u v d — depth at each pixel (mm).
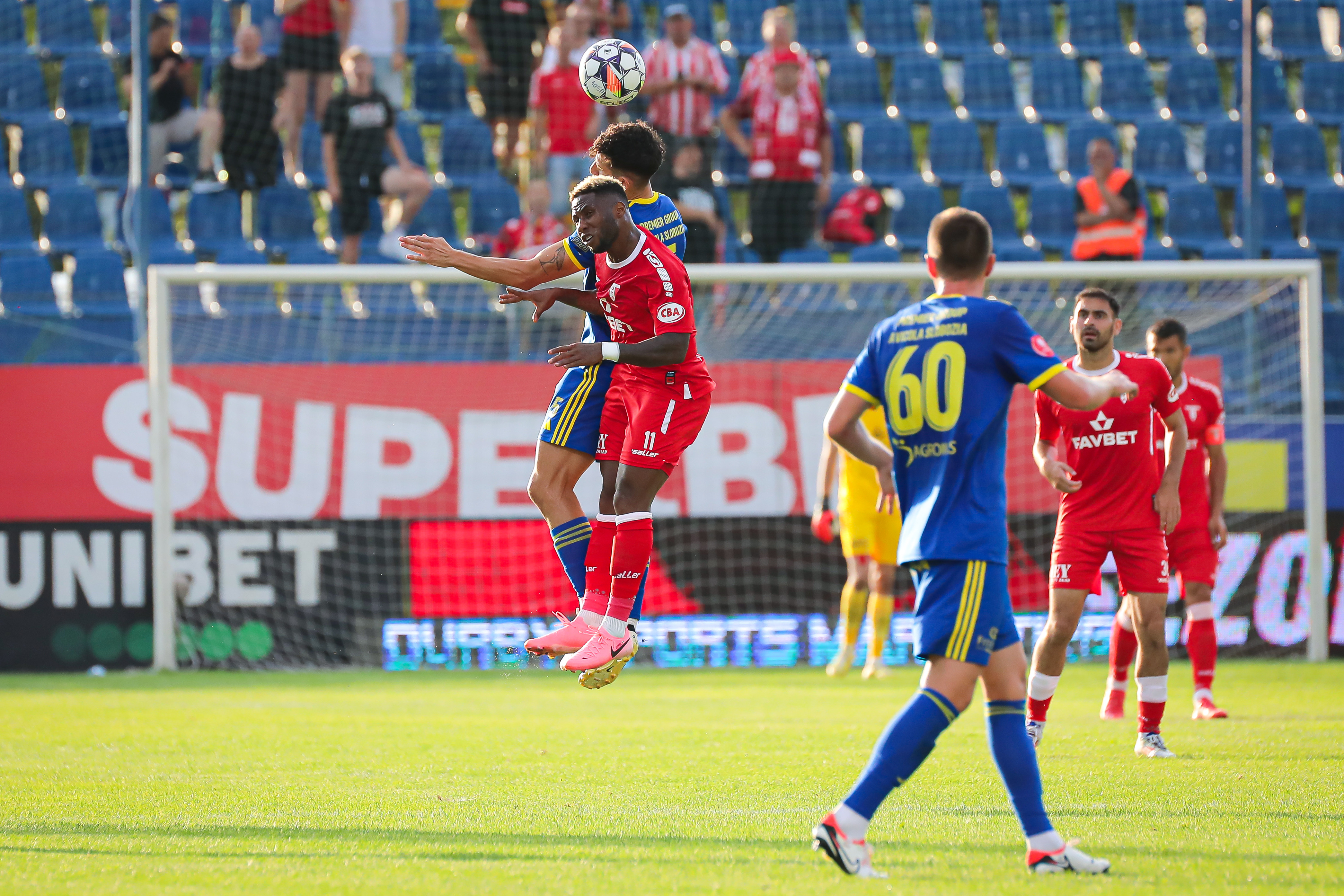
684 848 13219
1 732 24578
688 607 40781
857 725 25266
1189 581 26359
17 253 48750
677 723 25844
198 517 39781
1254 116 44969
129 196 47219
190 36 54625
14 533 39031
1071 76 58000
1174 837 13789
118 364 40500
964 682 12188
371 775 18906
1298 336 45344
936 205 53125
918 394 12578
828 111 56781
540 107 48969
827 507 37125
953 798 16719
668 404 16453
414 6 56531
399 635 40125
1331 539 41781
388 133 48312
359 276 39500
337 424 40375
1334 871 11969
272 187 49594
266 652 39750
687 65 50469
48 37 54594
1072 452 21484
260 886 11430
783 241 49875
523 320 45031
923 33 60469
